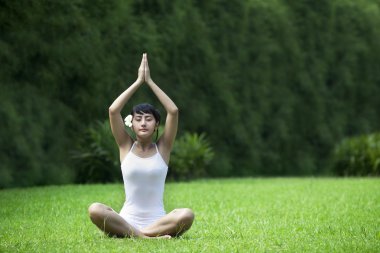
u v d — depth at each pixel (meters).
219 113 24.75
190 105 23.80
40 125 19.72
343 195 15.71
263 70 26.19
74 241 8.80
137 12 23.03
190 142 22.48
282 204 13.93
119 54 21.64
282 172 26.72
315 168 27.23
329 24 28.42
